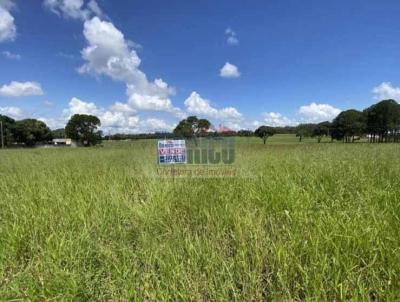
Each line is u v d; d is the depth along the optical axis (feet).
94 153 50.24
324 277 6.60
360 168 17.42
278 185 14.19
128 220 11.62
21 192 15.23
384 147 38.29
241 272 7.39
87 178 18.62
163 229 10.73
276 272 7.34
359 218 9.32
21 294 6.82
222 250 8.68
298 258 7.60
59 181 18.20
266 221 10.34
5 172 24.39
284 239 8.79
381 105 199.93
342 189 13.20
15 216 11.16
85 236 9.34
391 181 14.57
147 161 25.84
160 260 7.69
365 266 7.11
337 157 23.63
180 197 14.11
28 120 243.81
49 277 7.26
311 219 9.57
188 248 8.41
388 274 6.80
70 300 6.52
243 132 174.19
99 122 245.04
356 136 215.92
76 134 236.22
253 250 8.27
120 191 15.30
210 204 12.53
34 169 24.84
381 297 6.28
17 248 9.06
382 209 10.49
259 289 6.79
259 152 33.55
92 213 11.61
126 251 8.68
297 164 20.48
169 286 6.77
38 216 11.18
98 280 7.36
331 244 7.86
